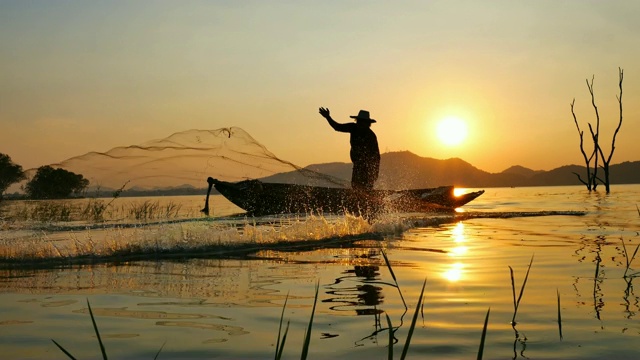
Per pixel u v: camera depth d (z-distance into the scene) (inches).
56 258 252.1
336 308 156.8
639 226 406.0
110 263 242.4
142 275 210.4
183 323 141.3
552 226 419.8
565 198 1028.5
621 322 140.3
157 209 618.8
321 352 118.3
